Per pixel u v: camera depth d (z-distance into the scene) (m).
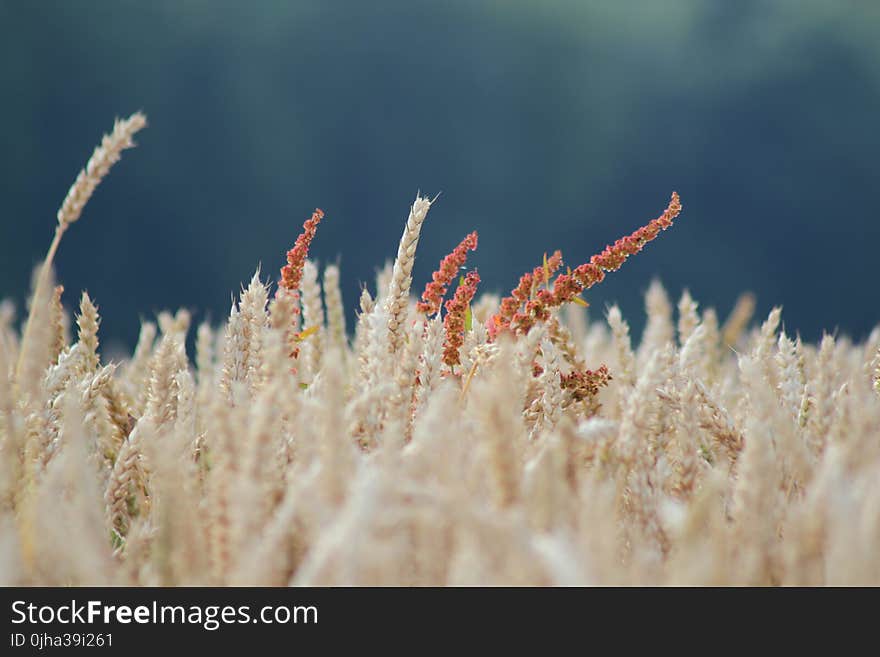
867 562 2.19
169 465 2.23
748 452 2.26
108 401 2.46
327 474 2.21
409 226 2.45
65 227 2.43
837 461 2.24
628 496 2.33
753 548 2.24
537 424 2.43
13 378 2.36
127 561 2.26
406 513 2.19
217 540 2.23
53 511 2.23
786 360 2.46
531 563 2.17
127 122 2.45
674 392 2.37
